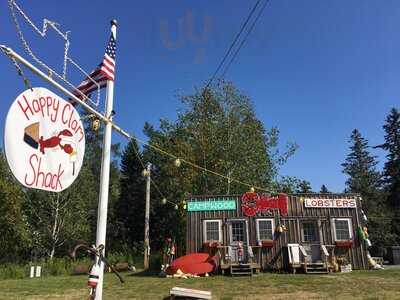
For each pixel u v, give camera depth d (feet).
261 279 58.18
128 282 58.85
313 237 71.61
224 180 113.91
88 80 29.30
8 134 18.88
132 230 172.24
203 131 117.29
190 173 117.50
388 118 198.80
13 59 20.35
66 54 24.02
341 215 72.59
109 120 29.25
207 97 118.11
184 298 38.45
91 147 157.99
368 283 51.21
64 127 22.13
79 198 130.52
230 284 53.42
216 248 71.26
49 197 128.88
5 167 118.01
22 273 87.04
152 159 168.66
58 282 64.95
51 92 21.34
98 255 23.39
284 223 72.02
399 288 46.65
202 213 73.51
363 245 71.51
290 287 49.47
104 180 28.66
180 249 128.06
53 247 126.00
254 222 72.28
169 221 155.74
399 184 188.65
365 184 233.35
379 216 189.06
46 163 20.84
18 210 118.21
